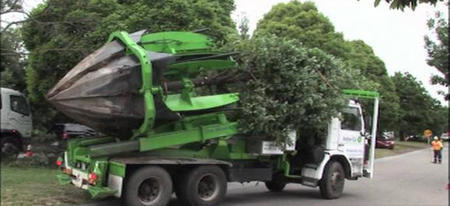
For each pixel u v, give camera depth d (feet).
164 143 32.48
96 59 31.14
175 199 37.55
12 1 46.80
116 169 30.14
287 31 100.89
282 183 44.06
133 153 32.27
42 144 57.06
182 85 33.24
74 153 33.45
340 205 38.32
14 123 57.21
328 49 99.91
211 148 35.37
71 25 49.60
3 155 55.77
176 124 33.40
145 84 29.99
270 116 35.19
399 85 232.53
